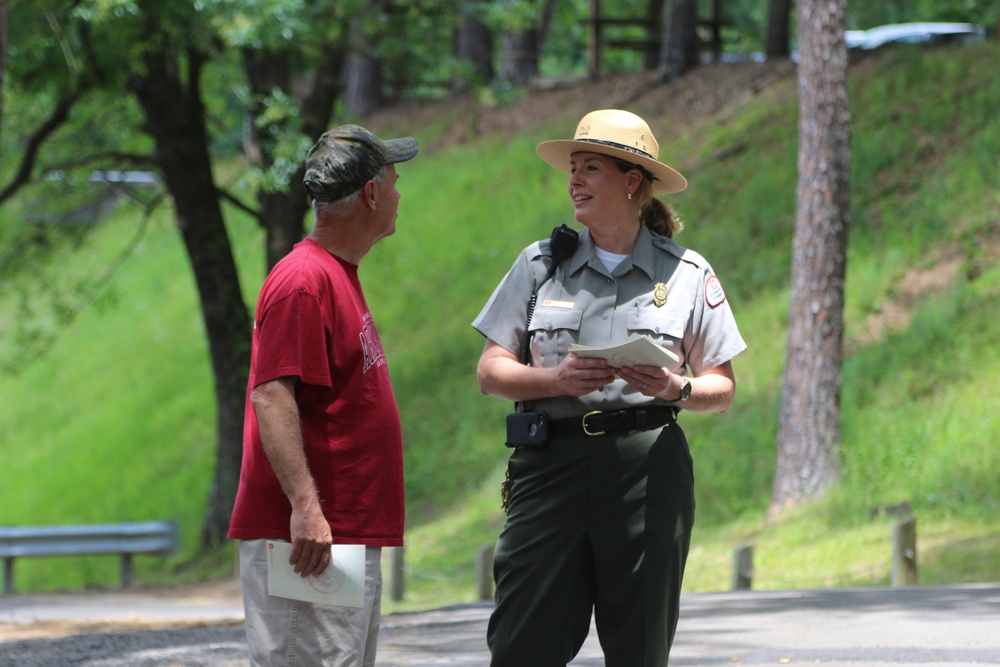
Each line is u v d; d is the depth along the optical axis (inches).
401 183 2038.6
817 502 979.3
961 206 1305.4
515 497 293.4
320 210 265.3
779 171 1526.8
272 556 252.8
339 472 257.6
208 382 1828.2
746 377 1236.5
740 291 1359.5
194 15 1135.6
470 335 1568.7
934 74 1579.7
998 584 664.4
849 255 1302.9
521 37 2271.2
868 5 2979.8
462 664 472.4
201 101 1359.5
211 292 1370.6
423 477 1344.7
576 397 286.5
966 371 1091.3
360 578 256.4
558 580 284.2
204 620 765.3
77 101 1330.0
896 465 996.6
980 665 421.4
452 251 1790.1
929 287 1222.9
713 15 2101.4
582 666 459.2
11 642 584.1
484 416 1409.9
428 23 1453.0
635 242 297.0
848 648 462.3
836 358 1014.4
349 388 259.1
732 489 1085.1
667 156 1717.5
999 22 1688.0
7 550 1177.4
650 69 2175.2
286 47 1249.4
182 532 1492.4
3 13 721.6
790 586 815.1
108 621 765.9
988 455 964.6
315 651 254.5
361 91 2464.3
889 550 852.0
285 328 250.4
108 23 1082.7
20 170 1322.6
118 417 1846.7
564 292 294.5
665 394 275.6
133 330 2108.8
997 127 1395.2
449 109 2322.8
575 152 295.3
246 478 259.0
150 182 2279.8
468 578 1017.5
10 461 1884.8
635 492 282.2
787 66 1856.5
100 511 1611.7
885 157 1432.1
